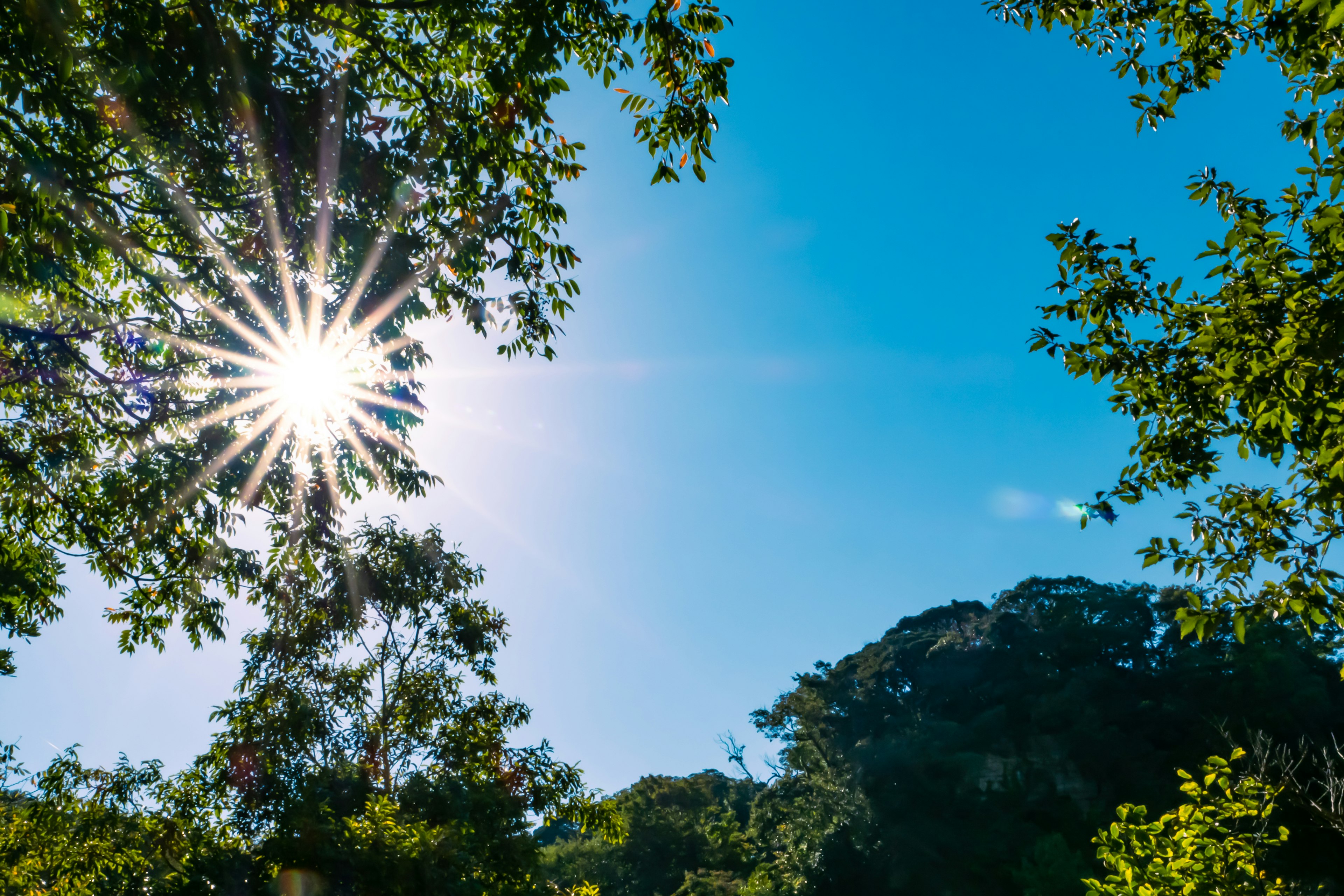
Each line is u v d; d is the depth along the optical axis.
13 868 12.18
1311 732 48.47
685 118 6.74
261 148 6.34
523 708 15.01
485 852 12.41
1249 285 5.73
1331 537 5.65
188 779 12.30
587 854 63.38
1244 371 5.62
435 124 6.88
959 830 49.62
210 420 7.97
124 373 8.50
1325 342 5.12
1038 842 45.75
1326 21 4.41
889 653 66.38
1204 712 52.00
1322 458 5.55
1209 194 6.45
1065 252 6.76
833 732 61.84
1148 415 6.83
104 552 8.59
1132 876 6.63
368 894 9.06
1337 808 6.76
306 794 9.73
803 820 54.50
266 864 9.33
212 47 5.64
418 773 12.68
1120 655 61.31
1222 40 6.41
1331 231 5.21
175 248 7.75
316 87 6.40
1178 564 6.20
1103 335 6.73
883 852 50.06
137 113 6.06
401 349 7.75
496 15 6.71
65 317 7.89
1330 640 52.09
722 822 68.25
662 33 6.43
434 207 7.41
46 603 9.98
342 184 6.85
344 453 8.61
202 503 8.24
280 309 7.31
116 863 11.82
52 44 4.58
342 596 13.40
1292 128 6.09
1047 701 56.66
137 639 9.25
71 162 5.68
